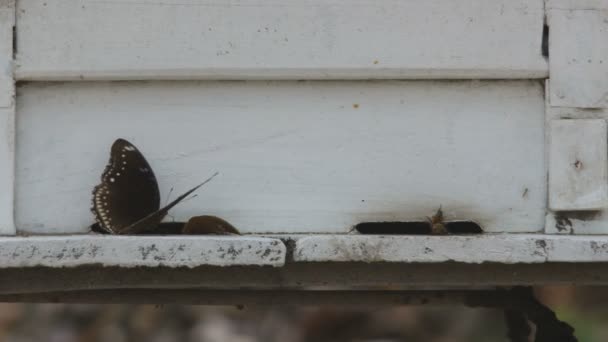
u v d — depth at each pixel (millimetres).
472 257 3551
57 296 3652
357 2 3592
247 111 3602
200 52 3590
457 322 4230
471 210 3607
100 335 4227
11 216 3580
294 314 4250
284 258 3535
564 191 3600
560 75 3600
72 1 3580
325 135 3604
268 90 3602
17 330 4234
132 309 4293
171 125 3600
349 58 3594
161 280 3566
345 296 3697
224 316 4254
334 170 3605
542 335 3705
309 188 3604
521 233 3602
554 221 3604
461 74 3598
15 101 3584
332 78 3600
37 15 3580
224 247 3535
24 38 3580
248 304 3680
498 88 3605
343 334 4219
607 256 3555
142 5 3586
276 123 3602
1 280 3555
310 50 3592
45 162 3592
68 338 4223
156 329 4234
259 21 3590
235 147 3602
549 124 3602
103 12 3584
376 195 3605
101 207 3564
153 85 3598
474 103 3605
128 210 3572
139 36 3586
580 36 3598
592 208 3602
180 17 3586
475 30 3596
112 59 3586
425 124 3605
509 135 3607
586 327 4211
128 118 3598
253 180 3604
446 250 3549
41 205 3592
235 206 3602
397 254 3549
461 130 3605
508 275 3584
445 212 3605
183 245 3533
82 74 3584
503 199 3607
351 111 3604
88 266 3537
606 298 4352
